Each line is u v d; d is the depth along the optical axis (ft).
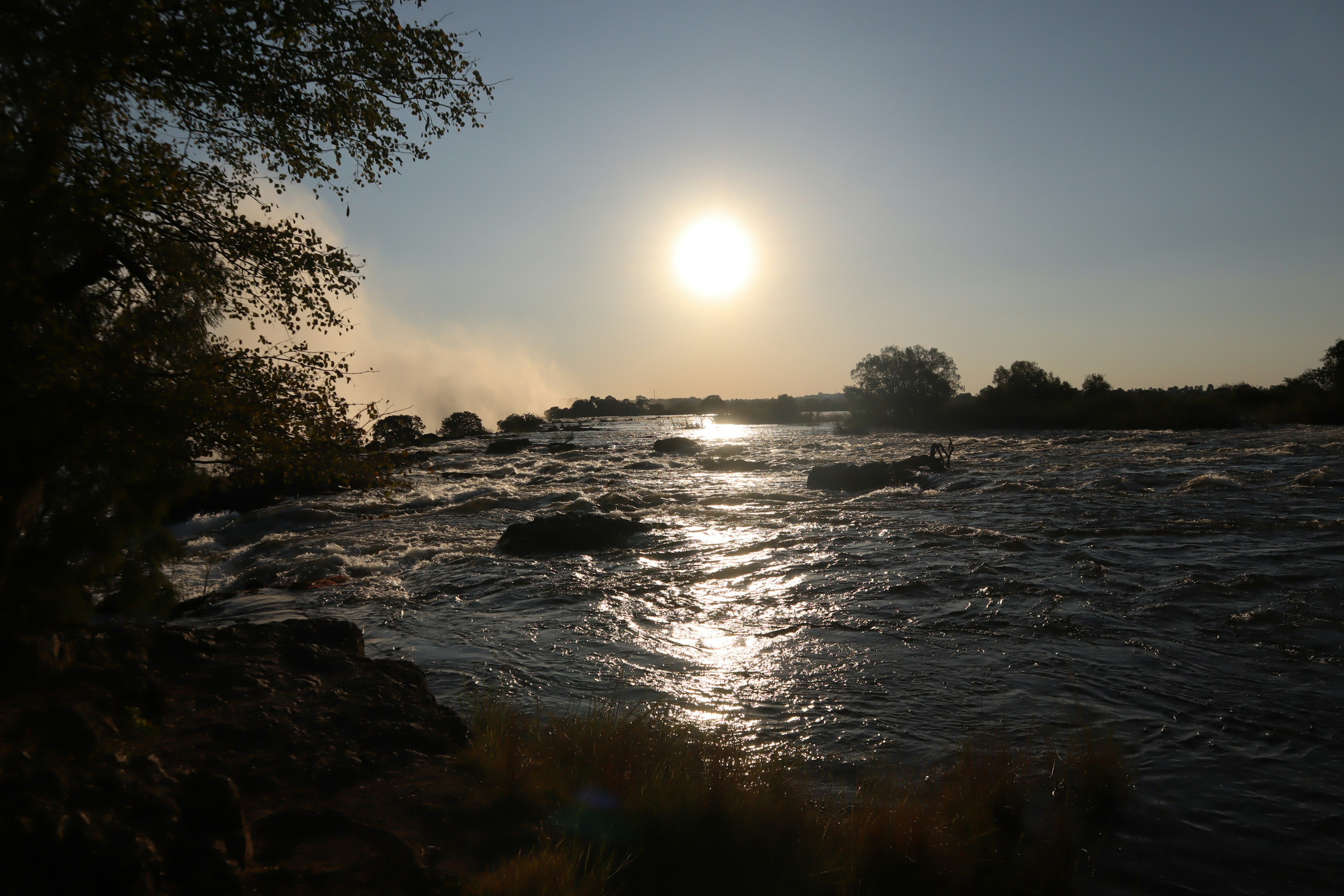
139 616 30.17
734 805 17.37
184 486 29.78
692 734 23.47
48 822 11.60
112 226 24.57
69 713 15.53
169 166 24.04
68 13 21.22
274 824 14.66
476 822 15.94
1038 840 18.20
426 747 19.40
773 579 50.57
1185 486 87.92
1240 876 17.26
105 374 23.20
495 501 96.37
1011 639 35.27
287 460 25.18
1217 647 33.32
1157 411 225.56
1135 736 24.63
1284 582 43.47
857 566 52.47
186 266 25.35
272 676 21.48
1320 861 17.83
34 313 21.97
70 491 28.07
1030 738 24.58
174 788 13.39
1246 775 21.94
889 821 17.43
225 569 61.67
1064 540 58.65
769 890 15.01
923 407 280.51
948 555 54.65
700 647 36.35
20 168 22.11
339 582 53.01
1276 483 87.45
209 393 23.90
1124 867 17.49
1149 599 40.96
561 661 34.12
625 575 53.57
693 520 78.28
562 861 13.97
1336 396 212.02
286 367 25.50
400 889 13.12
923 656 33.42
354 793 16.69
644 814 16.69
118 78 22.41
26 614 25.75
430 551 64.54
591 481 122.83
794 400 433.07
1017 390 283.38
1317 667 30.66
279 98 25.54
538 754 19.40
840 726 26.02
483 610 44.37
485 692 29.68
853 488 102.68
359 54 25.89
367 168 28.55
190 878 12.10
